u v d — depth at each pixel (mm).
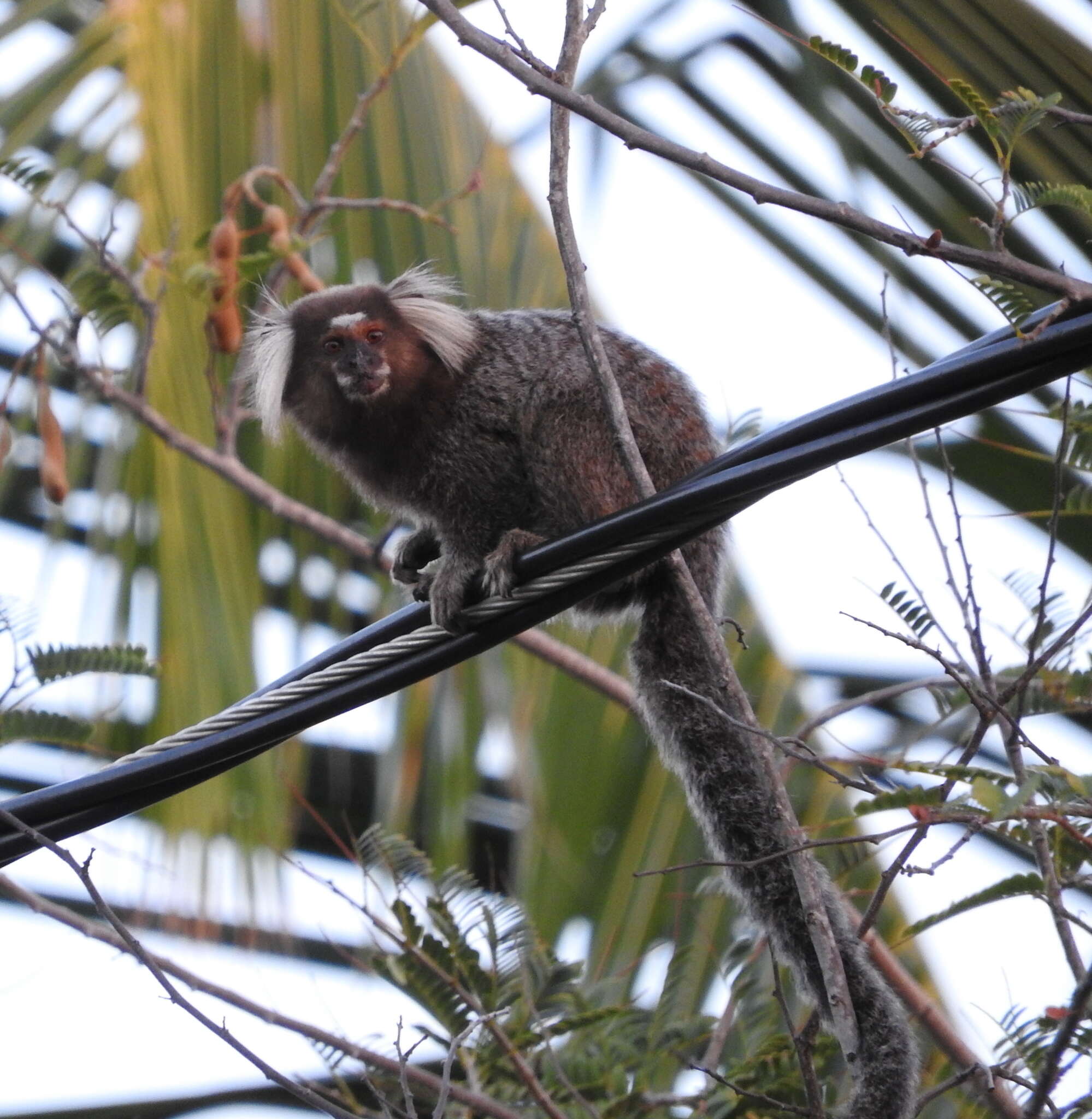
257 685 11852
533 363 10258
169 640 11812
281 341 11023
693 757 9227
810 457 7223
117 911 11281
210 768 8023
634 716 11578
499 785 14578
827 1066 9156
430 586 9828
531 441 10102
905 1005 9602
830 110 13016
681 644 9492
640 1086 9109
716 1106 8875
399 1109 7898
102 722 11352
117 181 12938
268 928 11000
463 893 9398
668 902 10859
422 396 10320
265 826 11242
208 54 13539
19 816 7855
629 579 9641
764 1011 9672
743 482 7312
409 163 13586
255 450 13016
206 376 12641
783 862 8594
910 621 7812
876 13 12070
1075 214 11945
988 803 5555
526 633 11367
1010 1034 7637
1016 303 6691
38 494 14422
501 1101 9180
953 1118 9609
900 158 12922
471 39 6719
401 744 12039
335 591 12773
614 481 9875
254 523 12531
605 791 11516
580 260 7676
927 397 7066
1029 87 11516
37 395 11984
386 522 13031
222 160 13266
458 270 13203
